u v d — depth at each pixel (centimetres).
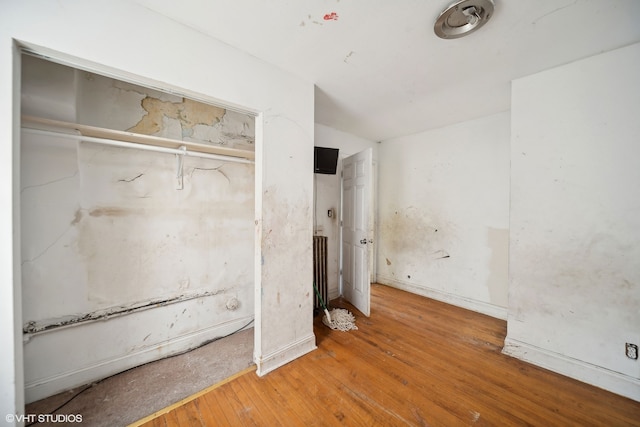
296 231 196
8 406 95
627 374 156
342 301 322
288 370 178
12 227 96
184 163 202
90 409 142
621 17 132
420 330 241
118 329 174
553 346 183
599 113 167
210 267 218
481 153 286
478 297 288
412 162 354
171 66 134
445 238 318
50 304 150
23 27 97
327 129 321
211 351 203
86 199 161
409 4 125
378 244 403
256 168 177
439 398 152
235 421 134
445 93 227
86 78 162
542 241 188
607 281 164
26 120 136
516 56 170
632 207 156
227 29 143
